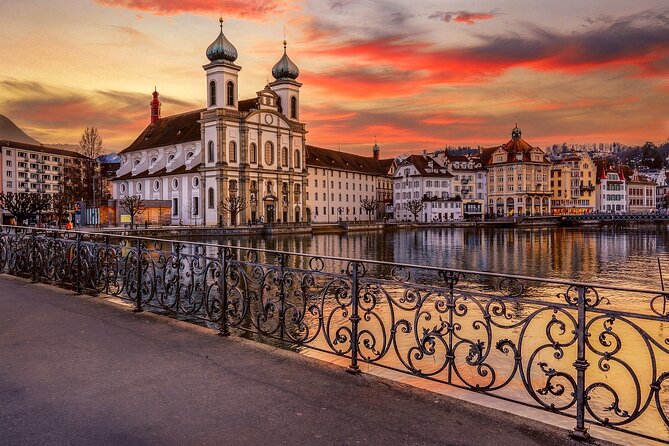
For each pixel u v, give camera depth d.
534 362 13.73
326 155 134.25
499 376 12.33
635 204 176.50
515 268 44.34
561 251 60.44
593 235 96.44
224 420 5.17
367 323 17.91
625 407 10.70
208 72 99.19
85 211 79.19
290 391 5.96
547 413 9.19
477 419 5.32
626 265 46.06
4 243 14.96
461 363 13.30
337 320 18.20
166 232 75.19
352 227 107.88
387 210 152.12
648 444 8.76
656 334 17.11
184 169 104.00
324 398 5.77
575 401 5.19
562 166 160.00
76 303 10.26
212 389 5.96
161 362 6.84
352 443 4.77
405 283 6.62
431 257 54.19
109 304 10.21
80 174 120.50
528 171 153.62
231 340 7.89
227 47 98.31
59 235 12.53
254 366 6.76
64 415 5.19
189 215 101.81
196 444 4.67
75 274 11.96
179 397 5.71
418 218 143.50
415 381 10.89
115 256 10.89
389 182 153.75
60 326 8.49
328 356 12.83
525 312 20.19
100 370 6.50
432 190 143.50
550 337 5.43
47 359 6.86
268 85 109.19
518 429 5.13
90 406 5.41
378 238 86.56
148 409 5.38
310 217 123.25
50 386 5.94
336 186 131.88
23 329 8.30
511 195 153.62
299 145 111.12
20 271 14.27
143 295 10.52
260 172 101.31
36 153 141.88
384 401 5.73
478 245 70.50
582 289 5.14
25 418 5.11
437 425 5.18
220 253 8.59
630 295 26.64
